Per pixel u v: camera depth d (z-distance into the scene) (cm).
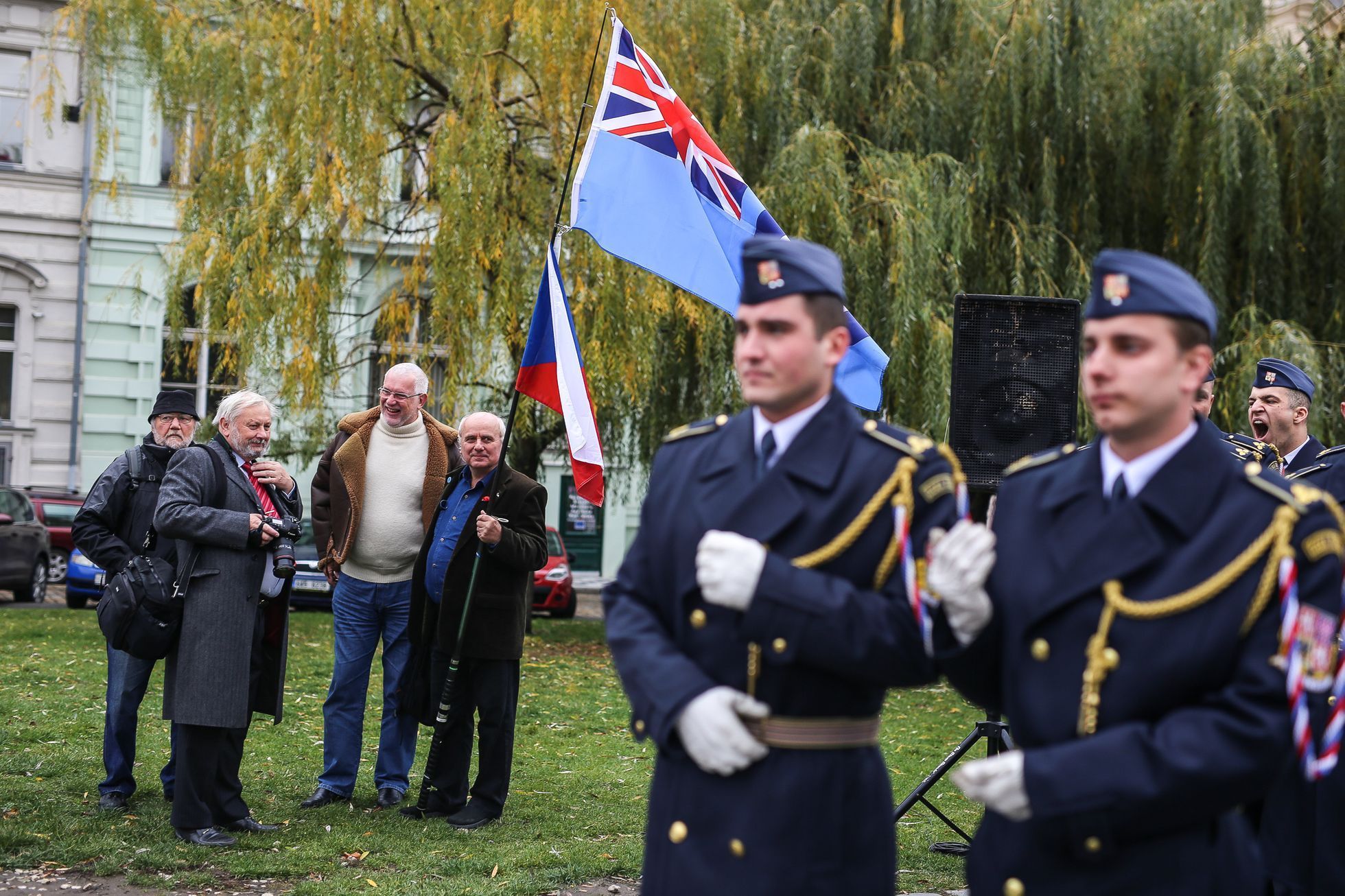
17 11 1934
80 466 1997
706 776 242
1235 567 212
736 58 1135
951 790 666
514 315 1077
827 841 236
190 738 496
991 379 554
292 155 1059
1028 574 227
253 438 523
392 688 591
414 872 475
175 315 1137
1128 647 215
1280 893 368
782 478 242
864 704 244
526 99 1157
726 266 566
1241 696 207
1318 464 438
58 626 1205
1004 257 1143
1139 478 225
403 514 589
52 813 533
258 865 473
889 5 1217
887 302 1087
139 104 1989
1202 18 1184
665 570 253
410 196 1211
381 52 1072
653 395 1248
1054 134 1163
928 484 239
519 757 707
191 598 496
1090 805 207
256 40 1104
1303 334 1076
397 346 1144
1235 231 1164
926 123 1169
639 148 565
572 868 480
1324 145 1150
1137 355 219
